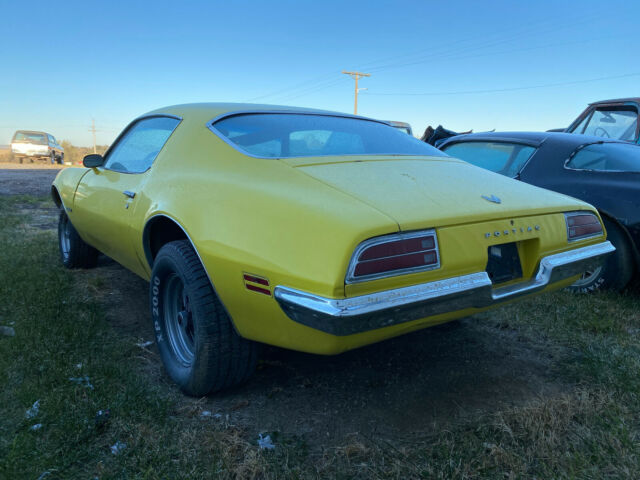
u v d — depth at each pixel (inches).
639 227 131.2
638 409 82.8
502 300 77.0
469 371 99.3
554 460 69.5
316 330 66.4
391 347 110.6
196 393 86.7
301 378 95.8
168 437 74.2
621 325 120.4
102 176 132.3
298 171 81.3
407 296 65.2
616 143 156.9
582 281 145.9
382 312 63.7
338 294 62.0
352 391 91.0
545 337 115.9
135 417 77.6
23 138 973.8
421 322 70.8
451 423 80.2
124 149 131.1
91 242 145.6
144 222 97.7
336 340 66.1
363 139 103.7
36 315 114.7
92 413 76.7
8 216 274.4
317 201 71.6
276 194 76.1
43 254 184.4
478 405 86.1
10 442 69.9
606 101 236.7
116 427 75.3
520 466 68.3
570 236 88.3
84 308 124.7
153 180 102.3
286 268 66.9
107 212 118.8
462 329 121.3
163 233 102.9
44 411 76.7
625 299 138.6
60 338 102.9
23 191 438.6
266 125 98.2
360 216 66.0
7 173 639.1
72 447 70.0
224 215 78.8
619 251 136.9
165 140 110.5
